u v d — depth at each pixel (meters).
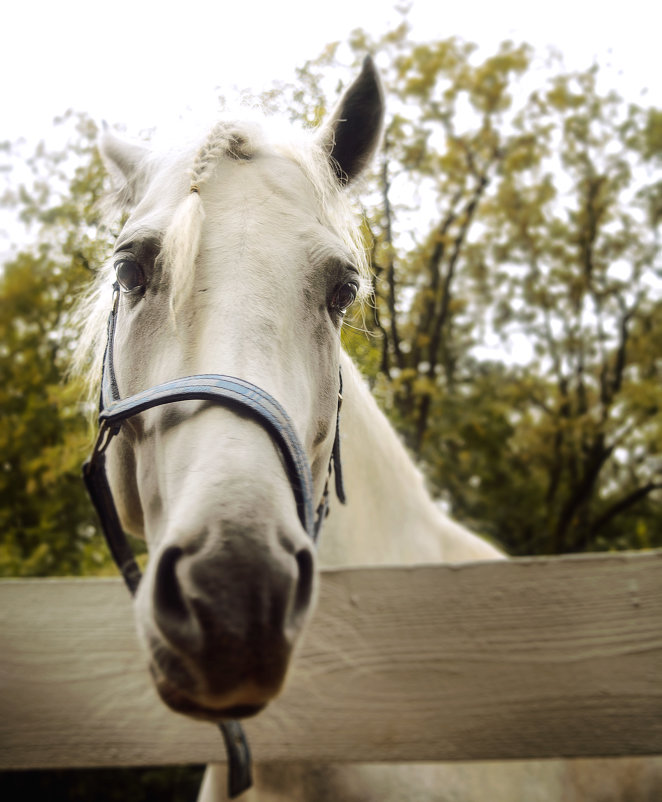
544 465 12.58
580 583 1.32
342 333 1.91
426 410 9.44
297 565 0.99
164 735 1.27
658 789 1.84
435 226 10.73
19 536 6.55
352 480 1.90
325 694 1.29
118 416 1.25
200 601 0.90
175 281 1.27
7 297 7.23
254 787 1.68
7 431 6.62
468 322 12.65
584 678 1.28
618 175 12.02
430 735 1.27
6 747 1.26
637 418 12.23
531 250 12.20
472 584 1.33
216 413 1.15
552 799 1.80
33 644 1.30
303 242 1.40
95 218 2.16
